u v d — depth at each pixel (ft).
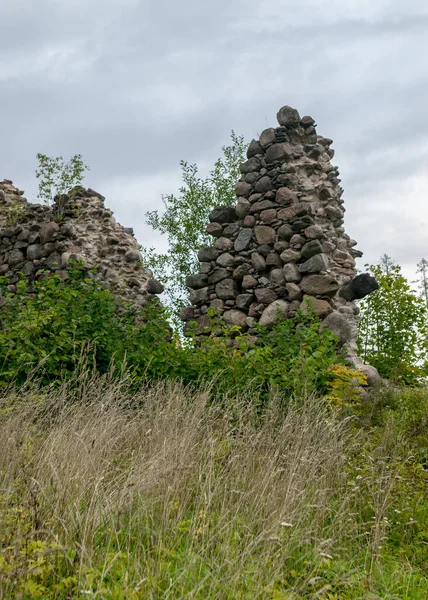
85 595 9.61
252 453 16.37
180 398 20.20
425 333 40.32
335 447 17.66
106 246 36.29
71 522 11.39
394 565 14.07
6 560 9.98
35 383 22.95
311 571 12.03
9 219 39.47
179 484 13.96
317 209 32.14
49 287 26.99
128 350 25.93
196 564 11.43
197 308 35.22
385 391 26.50
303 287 30.66
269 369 25.39
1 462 14.15
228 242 34.12
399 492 17.29
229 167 60.95
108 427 16.02
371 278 30.53
